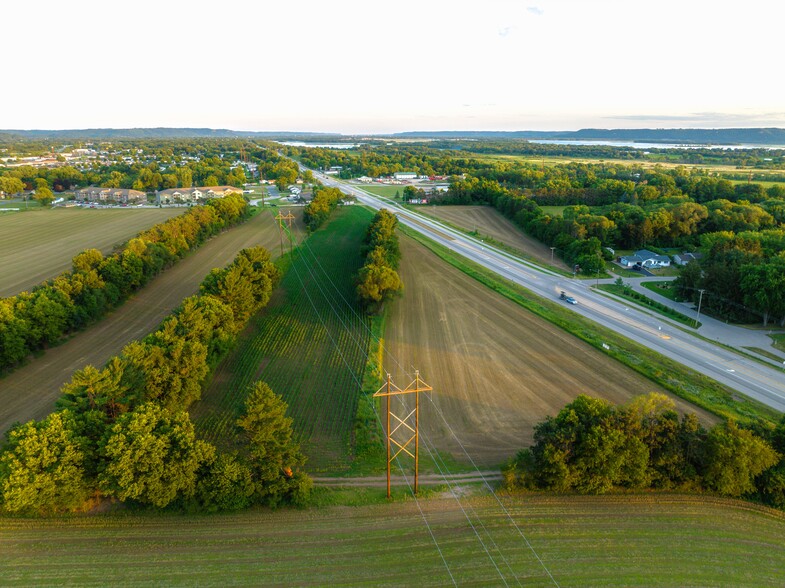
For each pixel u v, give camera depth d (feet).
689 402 186.29
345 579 109.60
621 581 109.70
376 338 239.91
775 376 210.38
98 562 113.09
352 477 146.41
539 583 108.78
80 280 251.19
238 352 223.92
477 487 141.28
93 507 129.49
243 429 135.03
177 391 161.48
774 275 258.78
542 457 135.03
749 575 112.88
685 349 236.02
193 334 185.98
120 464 118.93
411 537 122.11
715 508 134.21
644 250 408.46
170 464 124.16
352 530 124.47
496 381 201.77
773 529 127.85
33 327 212.84
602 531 124.57
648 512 131.95
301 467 150.61
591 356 223.92
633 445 134.82
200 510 128.57
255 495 130.41
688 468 137.39
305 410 181.47
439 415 178.50
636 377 205.36
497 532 123.75
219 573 110.83
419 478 145.38
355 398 189.16
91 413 131.13
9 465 116.16
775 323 271.69
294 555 116.06
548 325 258.98
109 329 247.29
